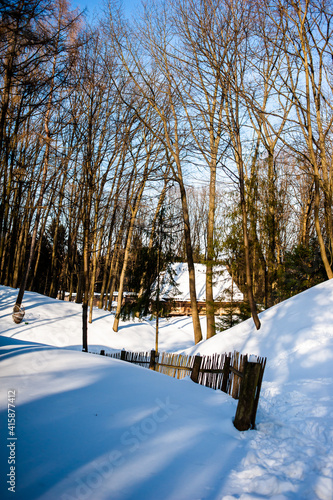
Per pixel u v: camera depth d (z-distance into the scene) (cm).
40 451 369
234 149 1642
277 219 2380
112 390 558
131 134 2519
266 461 419
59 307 2816
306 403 660
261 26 1766
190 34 1719
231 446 456
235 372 660
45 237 4325
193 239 5328
